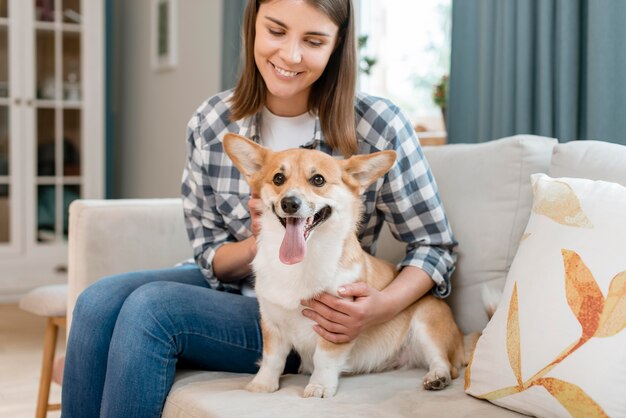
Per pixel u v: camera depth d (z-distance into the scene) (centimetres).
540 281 131
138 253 225
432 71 298
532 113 214
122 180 535
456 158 187
